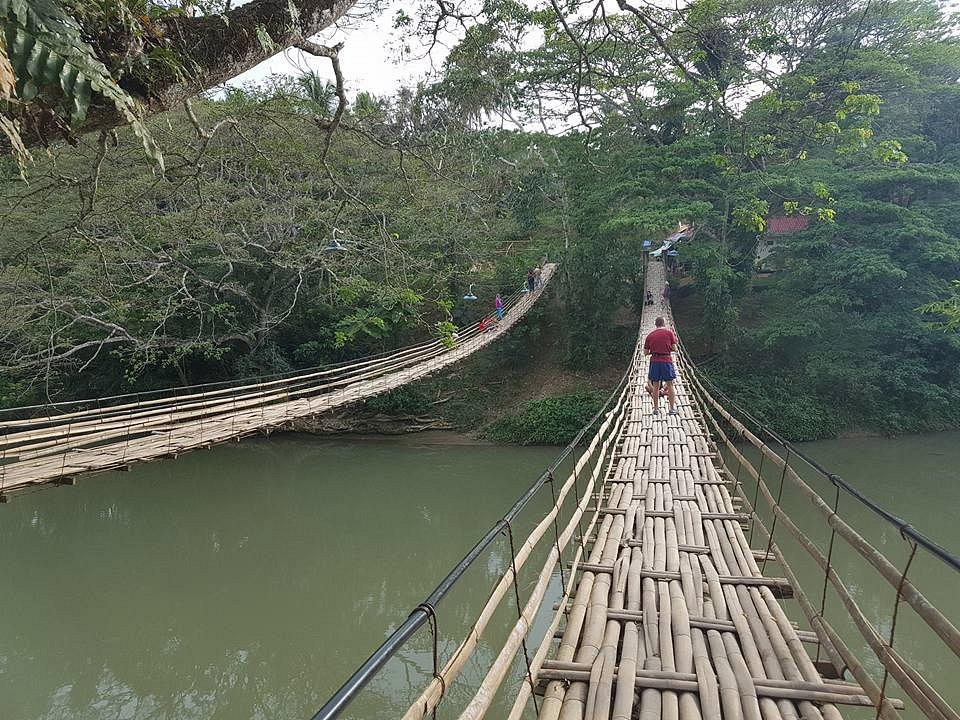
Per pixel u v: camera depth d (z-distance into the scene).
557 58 13.09
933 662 6.73
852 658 2.58
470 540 11.27
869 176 15.95
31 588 9.81
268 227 12.87
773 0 14.84
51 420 5.88
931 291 16.12
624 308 22.91
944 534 10.39
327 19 3.55
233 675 7.38
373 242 10.75
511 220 19.14
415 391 19.89
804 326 16.73
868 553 2.51
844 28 16.23
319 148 10.48
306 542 11.66
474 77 9.15
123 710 6.87
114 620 8.70
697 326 20.89
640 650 2.77
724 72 13.15
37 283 11.61
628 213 16.41
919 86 16.34
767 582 3.41
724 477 5.73
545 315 22.83
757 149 8.62
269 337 18.19
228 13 3.23
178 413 7.22
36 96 2.41
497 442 18.20
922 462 14.79
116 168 10.20
